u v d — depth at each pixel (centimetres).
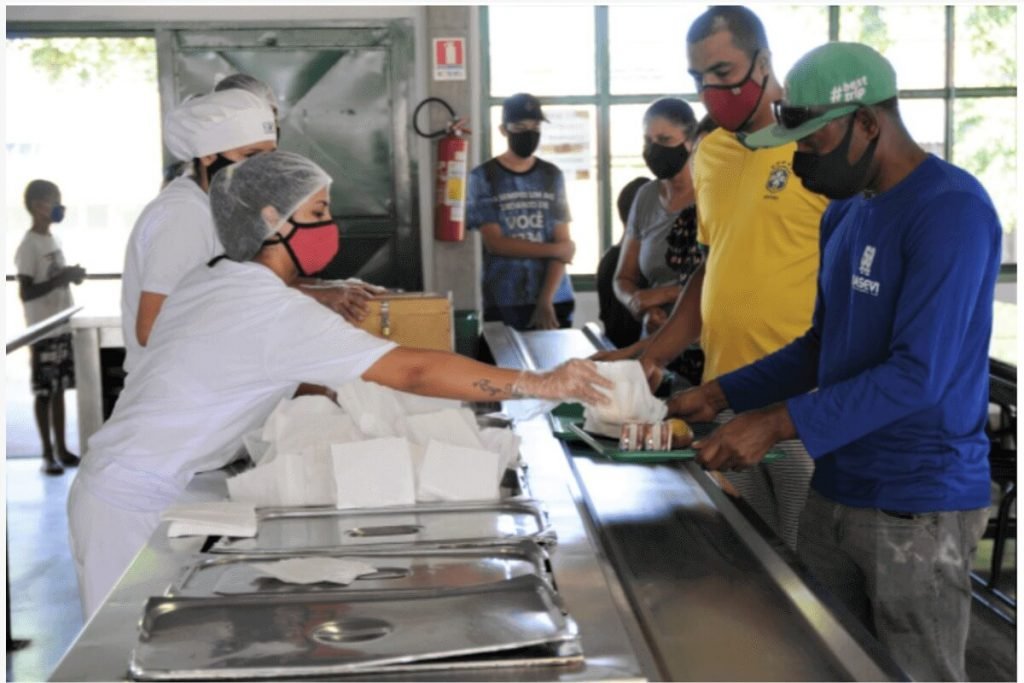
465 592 150
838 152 214
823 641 145
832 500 232
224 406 223
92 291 725
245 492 199
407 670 132
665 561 175
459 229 683
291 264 220
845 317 232
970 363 217
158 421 223
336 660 132
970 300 208
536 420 269
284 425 211
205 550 178
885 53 761
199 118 288
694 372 416
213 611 146
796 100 212
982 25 757
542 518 188
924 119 769
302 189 213
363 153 698
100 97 712
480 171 620
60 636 398
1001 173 772
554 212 623
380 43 688
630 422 228
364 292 310
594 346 418
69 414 736
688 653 142
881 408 208
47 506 550
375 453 198
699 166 308
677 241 449
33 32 676
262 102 297
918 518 220
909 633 224
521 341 425
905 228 212
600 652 137
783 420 213
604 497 209
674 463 232
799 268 284
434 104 689
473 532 181
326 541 178
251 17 682
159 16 678
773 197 282
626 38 755
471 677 131
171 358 222
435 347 304
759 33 278
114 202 723
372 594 150
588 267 773
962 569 221
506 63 754
